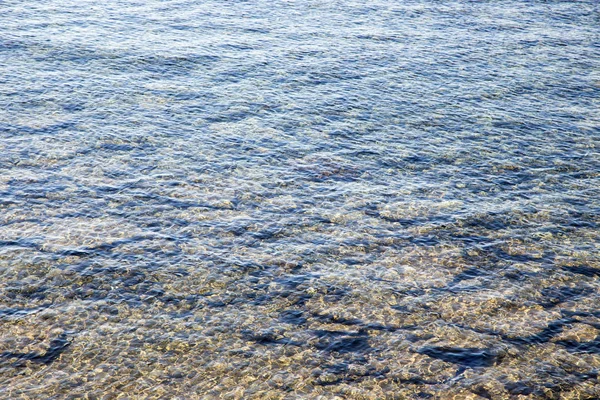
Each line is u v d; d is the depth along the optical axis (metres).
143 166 36.47
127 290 26.58
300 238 30.62
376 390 21.81
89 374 22.14
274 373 22.52
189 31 58.91
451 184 35.78
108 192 33.72
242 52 54.28
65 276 27.12
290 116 43.34
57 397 21.09
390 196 34.44
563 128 42.66
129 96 45.12
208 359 23.08
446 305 26.19
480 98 47.00
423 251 29.88
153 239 30.03
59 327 24.30
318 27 61.75
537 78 50.78
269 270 28.25
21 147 37.56
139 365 22.66
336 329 24.78
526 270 28.59
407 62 53.47
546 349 23.78
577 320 25.41
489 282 27.75
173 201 33.25
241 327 24.77
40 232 30.03
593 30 62.91
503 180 36.28
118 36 56.50
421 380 22.27
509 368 22.86
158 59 51.88
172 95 45.72
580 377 22.47
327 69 51.41
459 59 54.41
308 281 27.58
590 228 31.92
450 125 42.81
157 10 65.00
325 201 33.81
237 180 35.47
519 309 26.00
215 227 31.20
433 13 67.50
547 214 33.00
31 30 56.44
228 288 27.00
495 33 61.41
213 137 40.19
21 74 47.34
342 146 39.75
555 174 37.03
